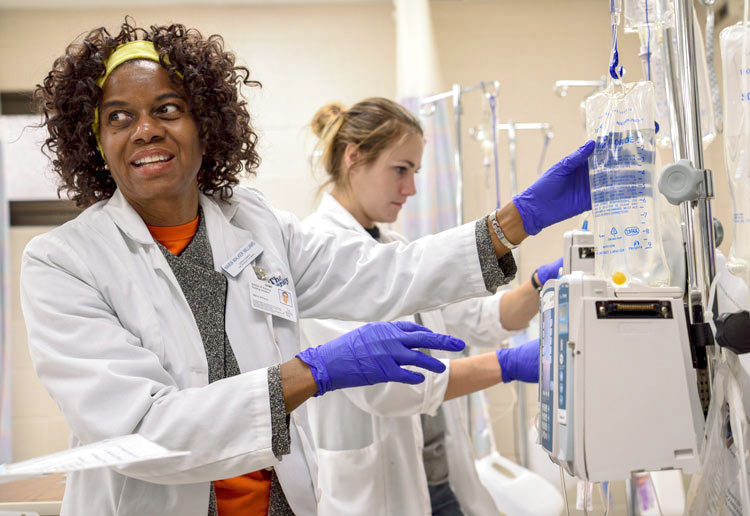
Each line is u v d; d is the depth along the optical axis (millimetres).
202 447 1073
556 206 1280
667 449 931
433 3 3771
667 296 966
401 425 1854
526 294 2029
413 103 3307
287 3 3932
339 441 1883
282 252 1469
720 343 965
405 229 3078
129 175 1244
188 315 1271
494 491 2498
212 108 1342
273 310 1335
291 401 1133
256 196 1574
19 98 3855
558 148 3635
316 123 2223
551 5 3744
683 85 1051
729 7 1450
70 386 1115
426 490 1860
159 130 1223
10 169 3838
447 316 2145
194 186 1367
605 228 1021
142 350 1160
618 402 921
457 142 2664
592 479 910
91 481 1233
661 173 1010
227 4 3928
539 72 3715
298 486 1295
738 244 1085
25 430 3703
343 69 3928
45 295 1183
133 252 1296
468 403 2732
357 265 1477
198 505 1191
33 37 3871
